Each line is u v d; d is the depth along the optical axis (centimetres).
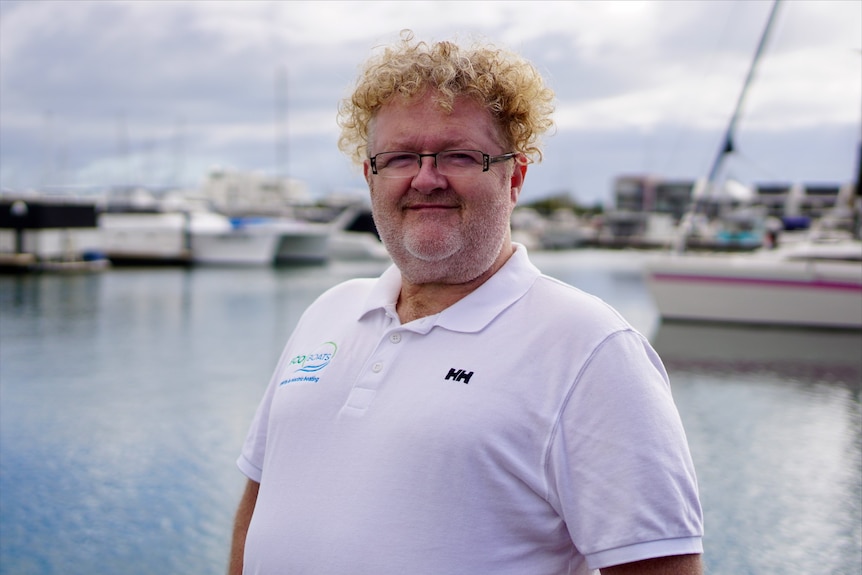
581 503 132
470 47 153
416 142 148
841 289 1270
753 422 745
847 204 2153
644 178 6250
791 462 629
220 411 809
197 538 507
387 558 135
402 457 138
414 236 148
